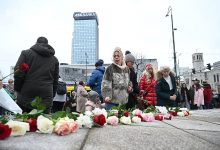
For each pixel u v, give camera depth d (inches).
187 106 727.7
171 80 327.3
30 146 100.4
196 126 192.9
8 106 156.8
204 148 114.4
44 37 221.8
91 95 277.3
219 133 160.4
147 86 327.0
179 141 125.9
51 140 112.1
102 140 118.8
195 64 4350.4
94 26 7421.3
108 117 177.0
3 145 99.6
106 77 253.6
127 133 139.0
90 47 7332.7
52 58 221.0
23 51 212.1
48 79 215.0
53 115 141.4
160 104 319.0
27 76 207.3
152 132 146.5
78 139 117.3
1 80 161.3
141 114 208.1
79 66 2810.0
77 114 154.6
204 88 719.1
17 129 115.1
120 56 259.8
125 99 256.2
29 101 205.3
